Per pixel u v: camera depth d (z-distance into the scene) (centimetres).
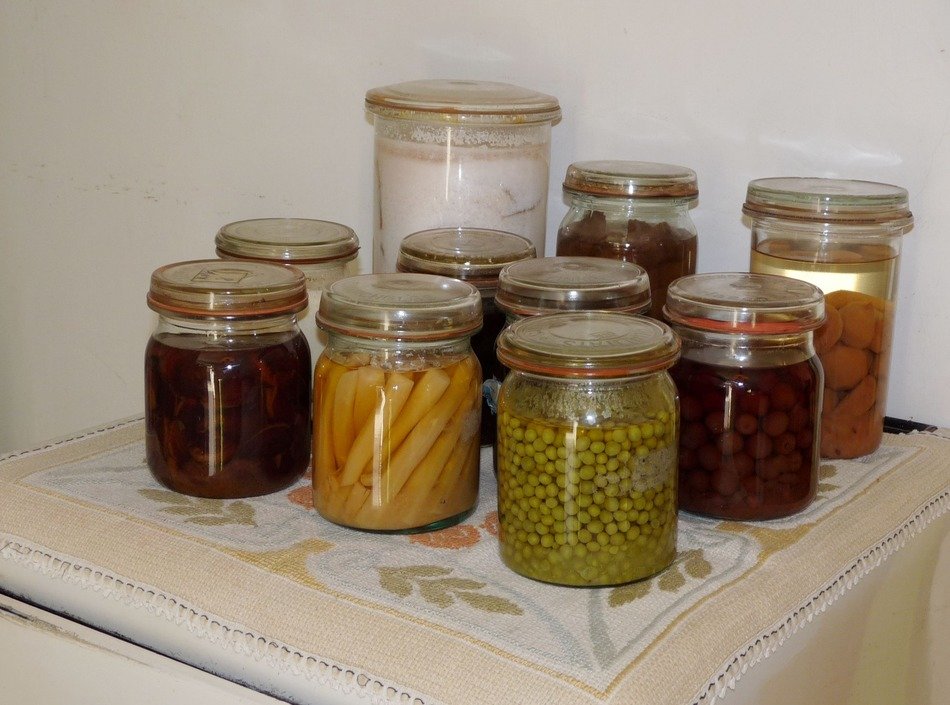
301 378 76
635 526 63
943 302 87
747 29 89
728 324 68
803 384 70
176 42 118
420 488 69
